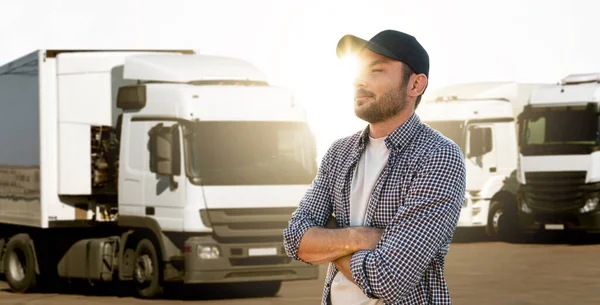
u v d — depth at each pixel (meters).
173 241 13.53
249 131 13.54
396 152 2.99
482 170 25.11
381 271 2.85
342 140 3.18
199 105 13.37
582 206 23.73
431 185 2.90
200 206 13.21
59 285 16.53
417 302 2.96
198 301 13.49
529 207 24.34
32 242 15.51
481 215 25.16
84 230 15.18
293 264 13.50
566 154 23.91
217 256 13.25
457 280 16.22
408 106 3.01
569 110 24.02
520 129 24.75
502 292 14.43
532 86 27.33
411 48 2.98
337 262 3.01
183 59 14.26
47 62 14.66
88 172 14.72
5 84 16.34
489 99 25.25
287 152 13.70
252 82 14.10
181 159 13.27
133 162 13.90
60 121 14.65
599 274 17.08
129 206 13.95
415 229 2.88
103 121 14.80
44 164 14.62
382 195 2.98
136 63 14.21
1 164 16.36
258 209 13.40
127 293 14.81
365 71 3.00
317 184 3.20
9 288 16.39
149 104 13.67
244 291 14.90
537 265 18.86
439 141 2.97
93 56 14.77
